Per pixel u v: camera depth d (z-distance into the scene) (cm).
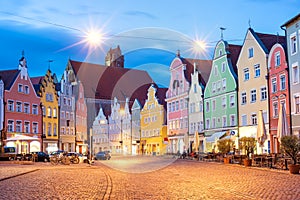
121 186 1617
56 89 7469
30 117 6306
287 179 1928
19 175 2203
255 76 5078
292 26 4291
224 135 5534
